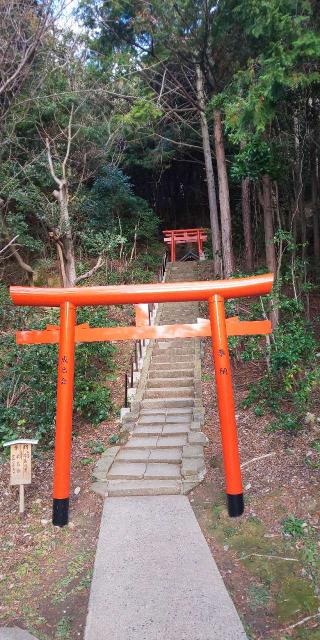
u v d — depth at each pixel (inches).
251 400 253.8
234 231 565.0
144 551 149.1
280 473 188.1
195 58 354.9
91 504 186.5
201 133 505.4
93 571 140.9
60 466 172.7
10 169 420.5
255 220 494.0
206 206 869.8
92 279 522.0
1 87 295.3
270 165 256.1
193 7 306.2
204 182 836.0
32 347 265.1
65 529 170.4
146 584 132.7
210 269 568.4
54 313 318.7
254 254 492.4
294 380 238.8
